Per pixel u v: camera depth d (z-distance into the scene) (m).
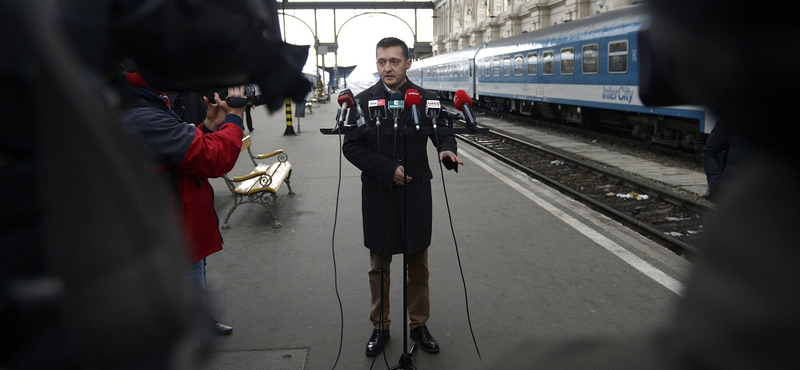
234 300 4.18
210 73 0.74
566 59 17.47
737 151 0.47
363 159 3.19
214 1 0.70
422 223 3.29
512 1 39.81
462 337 3.63
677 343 0.46
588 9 29.61
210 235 2.72
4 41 0.47
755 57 0.42
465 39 55.97
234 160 2.50
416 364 3.32
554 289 4.32
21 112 0.48
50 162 0.49
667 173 10.96
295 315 3.94
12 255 0.48
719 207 0.49
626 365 0.46
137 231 0.53
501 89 24.31
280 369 3.25
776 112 0.43
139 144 0.59
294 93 0.83
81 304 0.50
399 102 2.99
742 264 0.44
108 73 0.61
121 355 0.51
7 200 0.48
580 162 11.28
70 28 0.52
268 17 0.77
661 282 4.42
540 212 6.57
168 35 0.68
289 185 7.66
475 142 16.23
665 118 13.84
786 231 0.43
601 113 18.27
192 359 0.56
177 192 2.55
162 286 0.54
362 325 3.79
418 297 3.48
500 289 4.35
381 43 3.24
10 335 0.49
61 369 0.49
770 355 0.41
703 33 0.45
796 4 0.41
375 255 3.44
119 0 0.64
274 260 5.02
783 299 0.41
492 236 5.67
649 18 0.50
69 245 0.49
